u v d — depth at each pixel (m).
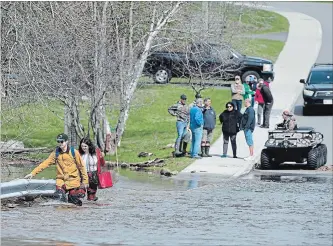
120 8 73.94
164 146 76.25
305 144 68.81
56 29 62.47
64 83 62.62
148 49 75.75
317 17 166.88
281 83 108.12
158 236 40.09
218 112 91.31
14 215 45.25
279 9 177.00
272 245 38.41
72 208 48.00
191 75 80.19
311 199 53.56
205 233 41.31
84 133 71.19
